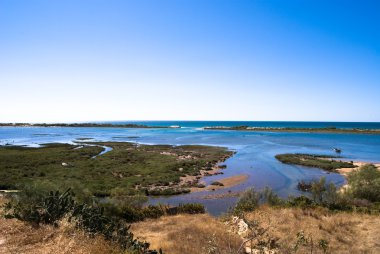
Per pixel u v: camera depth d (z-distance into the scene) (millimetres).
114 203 19406
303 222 15047
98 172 41625
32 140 100875
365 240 12242
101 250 6926
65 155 57469
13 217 8711
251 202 20609
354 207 18188
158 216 20062
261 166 46938
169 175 39250
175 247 11062
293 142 89688
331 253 10633
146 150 68938
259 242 10516
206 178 38344
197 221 17641
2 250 6500
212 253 9195
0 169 42000
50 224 8438
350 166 44781
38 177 37250
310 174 40188
